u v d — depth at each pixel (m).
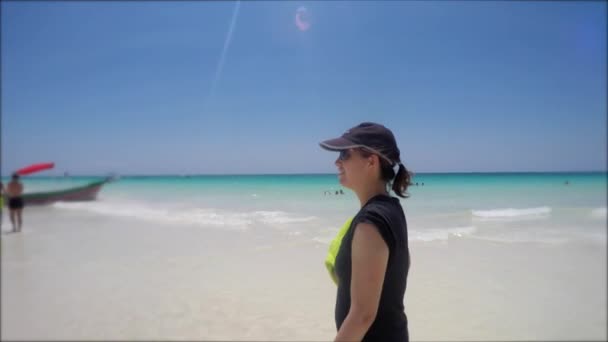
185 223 8.50
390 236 1.28
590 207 10.35
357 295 1.28
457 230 6.69
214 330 3.93
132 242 7.42
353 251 1.31
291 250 5.15
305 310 4.38
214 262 5.75
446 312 4.08
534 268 5.28
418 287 4.61
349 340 1.27
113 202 15.55
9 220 9.41
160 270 5.62
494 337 3.57
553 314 3.98
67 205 14.54
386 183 1.54
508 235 6.95
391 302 1.35
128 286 5.07
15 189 9.43
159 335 3.81
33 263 6.12
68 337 3.68
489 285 4.64
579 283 4.69
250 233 5.69
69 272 5.56
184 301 4.55
